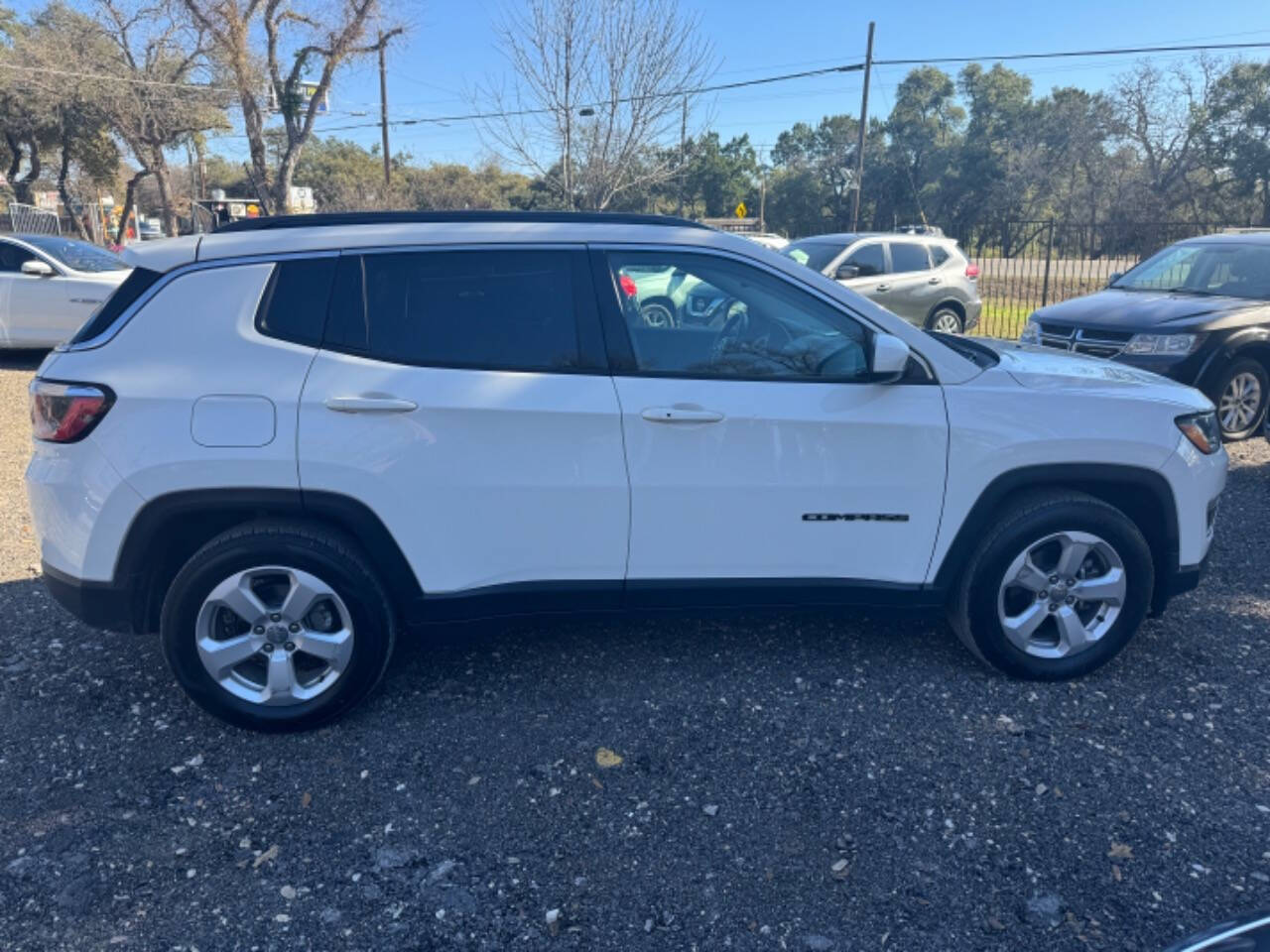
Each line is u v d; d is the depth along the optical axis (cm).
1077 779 317
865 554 362
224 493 324
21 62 3428
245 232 342
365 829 294
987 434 355
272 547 327
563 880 273
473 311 340
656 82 1795
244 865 278
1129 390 374
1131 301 831
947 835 290
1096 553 371
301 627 337
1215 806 303
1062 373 378
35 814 299
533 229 346
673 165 1966
